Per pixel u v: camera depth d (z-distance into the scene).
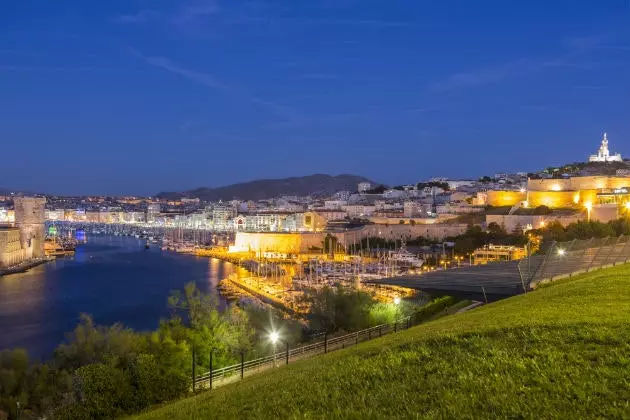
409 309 82.69
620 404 15.41
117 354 51.78
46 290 175.62
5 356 58.91
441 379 19.19
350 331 71.25
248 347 60.50
